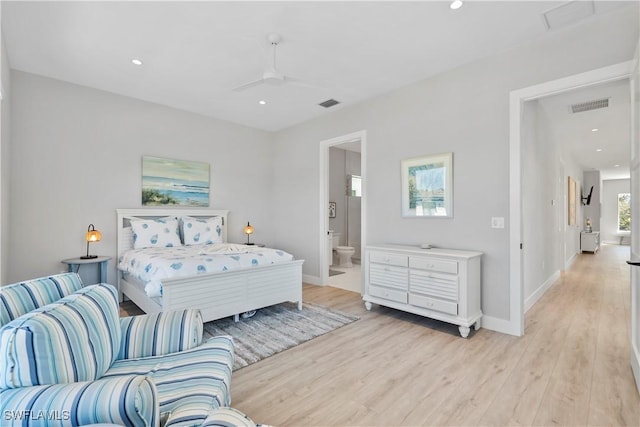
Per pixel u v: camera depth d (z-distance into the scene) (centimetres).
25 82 336
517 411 175
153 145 432
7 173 304
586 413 172
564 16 238
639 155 198
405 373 216
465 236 315
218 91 390
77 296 140
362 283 408
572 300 388
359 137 422
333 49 288
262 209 562
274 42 274
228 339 173
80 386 100
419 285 307
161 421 112
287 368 224
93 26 252
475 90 307
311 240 502
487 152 299
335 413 174
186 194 464
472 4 224
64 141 362
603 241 1180
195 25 251
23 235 335
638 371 192
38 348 104
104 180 391
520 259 280
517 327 281
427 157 343
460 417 170
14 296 126
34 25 250
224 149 510
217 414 98
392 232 379
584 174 988
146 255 327
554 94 267
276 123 524
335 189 715
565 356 240
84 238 375
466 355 243
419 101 353
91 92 380
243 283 309
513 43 276
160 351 158
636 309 207
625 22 228
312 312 350
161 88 382
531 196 362
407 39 271
